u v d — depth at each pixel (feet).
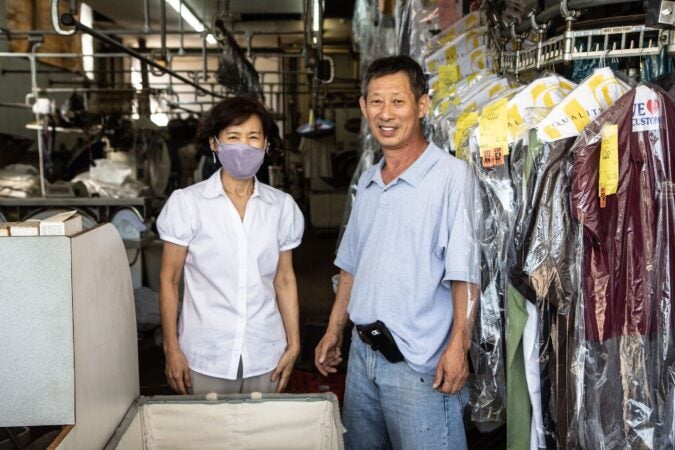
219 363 5.54
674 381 4.31
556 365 4.50
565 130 4.38
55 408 3.51
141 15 24.84
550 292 4.45
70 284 3.45
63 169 19.42
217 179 5.60
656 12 3.84
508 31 6.40
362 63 14.15
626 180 4.15
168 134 22.63
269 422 4.89
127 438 4.41
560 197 4.38
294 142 30.50
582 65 5.71
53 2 7.14
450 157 5.00
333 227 27.50
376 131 4.99
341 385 9.05
